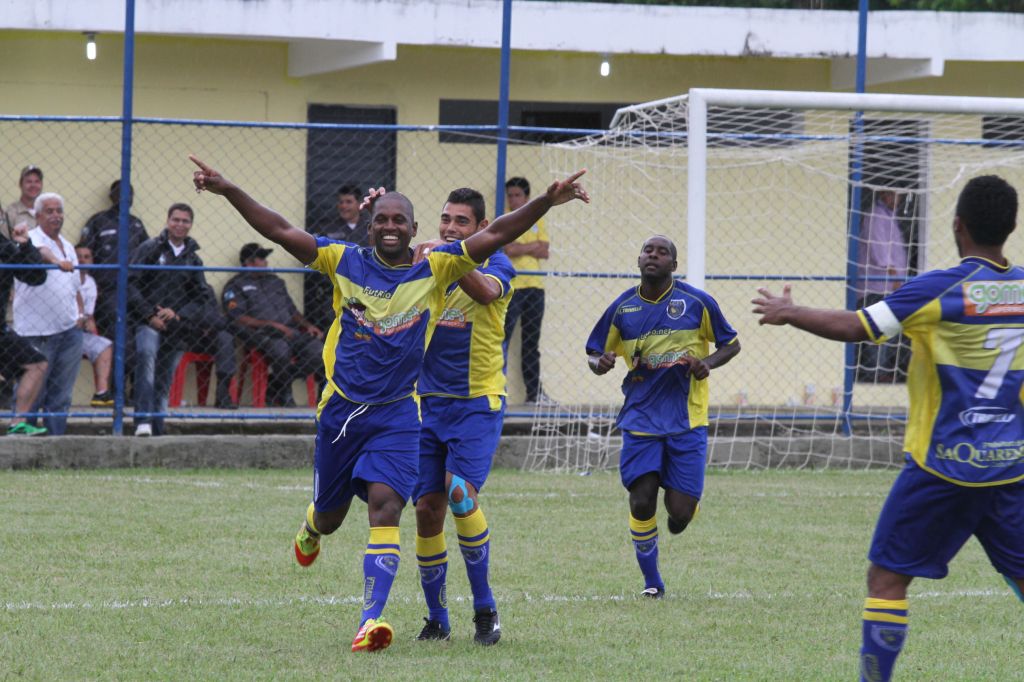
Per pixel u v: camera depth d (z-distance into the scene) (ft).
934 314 48.21
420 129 128.06
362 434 59.93
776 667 58.75
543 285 151.74
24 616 65.72
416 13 148.97
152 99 150.20
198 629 63.93
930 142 135.64
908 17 158.10
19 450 123.85
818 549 91.09
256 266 144.77
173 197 150.51
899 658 61.31
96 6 142.82
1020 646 64.23
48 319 125.90
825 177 162.61
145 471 124.77
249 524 95.45
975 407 48.14
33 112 147.64
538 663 58.70
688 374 78.18
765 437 144.77
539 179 159.63
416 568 81.82
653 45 154.61
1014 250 163.63
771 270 162.40
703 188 111.55
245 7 144.36
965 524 48.98
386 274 59.82
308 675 55.47
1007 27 159.94
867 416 143.84
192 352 138.51
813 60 164.86
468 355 66.95
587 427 145.69
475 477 65.10
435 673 56.29
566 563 84.53
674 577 80.79
